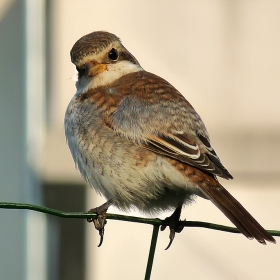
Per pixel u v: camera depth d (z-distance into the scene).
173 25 13.41
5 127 13.70
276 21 13.40
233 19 13.40
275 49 13.39
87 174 9.05
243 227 8.11
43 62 13.89
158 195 8.86
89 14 13.39
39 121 13.88
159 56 13.39
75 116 9.16
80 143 9.04
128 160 8.73
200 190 8.49
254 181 13.06
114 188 8.86
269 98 13.37
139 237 13.09
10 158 13.62
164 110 8.88
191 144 8.64
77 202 13.39
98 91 9.24
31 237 13.82
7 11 13.87
